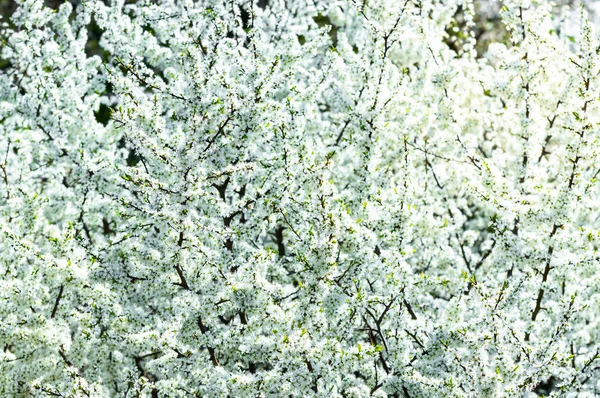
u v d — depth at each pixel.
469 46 11.09
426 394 6.59
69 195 9.17
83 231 9.65
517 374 6.30
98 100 9.76
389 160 8.93
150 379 8.72
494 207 7.67
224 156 7.09
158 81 7.73
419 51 10.84
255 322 6.56
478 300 6.83
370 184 7.98
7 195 8.78
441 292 9.15
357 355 6.18
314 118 9.51
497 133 10.54
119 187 8.19
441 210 9.41
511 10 9.27
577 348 9.10
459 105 10.86
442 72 9.55
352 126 8.70
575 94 8.44
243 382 6.29
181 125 8.02
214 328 7.11
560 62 9.04
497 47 9.67
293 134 7.64
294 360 6.17
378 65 9.04
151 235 6.89
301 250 6.52
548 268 7.81
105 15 9.48
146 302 7.54
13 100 9.79
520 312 8.14
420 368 6.95
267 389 6.27
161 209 6.45
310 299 6.45
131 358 8.03
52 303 7.44
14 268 7.87
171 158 6.67
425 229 8.31
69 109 9.45
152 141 6.54
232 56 8.29
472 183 7.76
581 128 7.53
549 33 9.59
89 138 9.39
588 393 7.36
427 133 9.83
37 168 9.98
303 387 6.18
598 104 7.74
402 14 9.01
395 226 7.54
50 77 9.47
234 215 7.97
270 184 7.39
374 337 8.43
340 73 9.38
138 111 6.83
